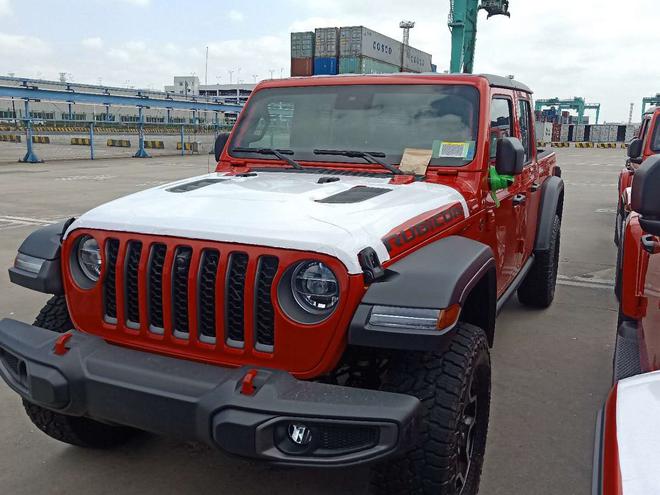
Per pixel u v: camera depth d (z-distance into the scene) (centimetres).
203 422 217
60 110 3984
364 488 291
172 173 1920
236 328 238
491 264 273
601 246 888
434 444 229
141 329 252
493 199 358
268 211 255
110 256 259
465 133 345
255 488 293
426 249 262
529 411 371
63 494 289
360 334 218
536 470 309
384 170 346
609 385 407
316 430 211
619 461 130
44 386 243
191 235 240
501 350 467
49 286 275
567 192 1598
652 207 187
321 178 331
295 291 228
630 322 309
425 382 235
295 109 382
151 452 325
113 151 3198
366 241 232
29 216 1052
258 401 212
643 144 758
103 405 237
